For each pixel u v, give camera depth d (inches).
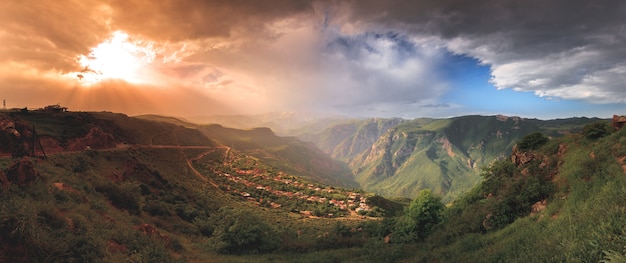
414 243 959.6
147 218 1156.5
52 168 1159.0
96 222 589.9
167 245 749.9
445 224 989.2
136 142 4146.2
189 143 5984.3
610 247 334.0
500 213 759.1
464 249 665.6
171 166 3823.8
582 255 353.7
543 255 416.8
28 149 1740.9
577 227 438.6
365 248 1034.7
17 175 583.2
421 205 1061.1
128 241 594.9
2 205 414.3
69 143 2372.0
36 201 509.0
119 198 1071.6
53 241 418.9
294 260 924.0
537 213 653.3
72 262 413.7
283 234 1530.5
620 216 386.9
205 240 1232.8
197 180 3700.8
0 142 1514.5
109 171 1850.4
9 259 352.5
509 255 495.5
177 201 1999.3
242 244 1097.4
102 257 463.2
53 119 2723.9
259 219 1218.6
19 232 375.2
